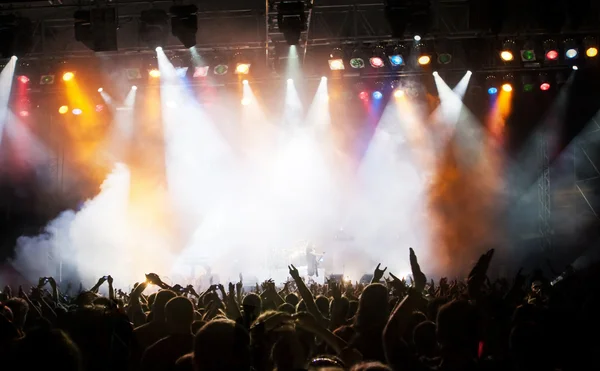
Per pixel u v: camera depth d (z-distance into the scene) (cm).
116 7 1708
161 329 517
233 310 532
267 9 1692
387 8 1630
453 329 374
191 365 390
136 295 662
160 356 437
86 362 440
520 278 525
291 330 353
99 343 446
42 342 276
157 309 527
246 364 319
